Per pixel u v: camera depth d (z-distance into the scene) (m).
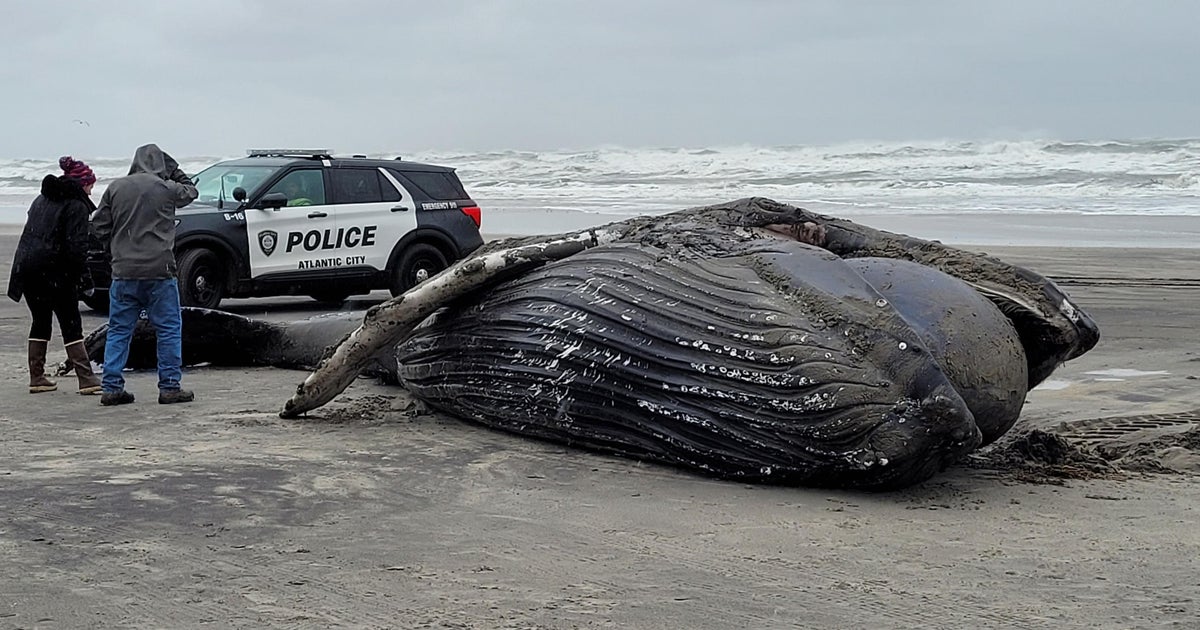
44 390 10.05
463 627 4.73
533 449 7.82
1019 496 6.84
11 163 78.19
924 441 6.32
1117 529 6.17
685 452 7.04
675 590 5.18
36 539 5.84
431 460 7.54
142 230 9.36
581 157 69.44
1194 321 14.48
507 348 7.89
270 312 16.67
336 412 9.03
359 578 5.31
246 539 5.88
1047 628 4.75
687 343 6.90
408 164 17.50
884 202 41.94
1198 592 5.18
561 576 5.36
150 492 6.72
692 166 63.91
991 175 52.28
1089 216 33.78
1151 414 9.22
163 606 4.94
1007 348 7.04
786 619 4.84
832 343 6.46
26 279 9.84
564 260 7.95
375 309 8.33
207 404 9.48
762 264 6.95
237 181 16.41
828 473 6.63
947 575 5.41
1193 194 42.50
